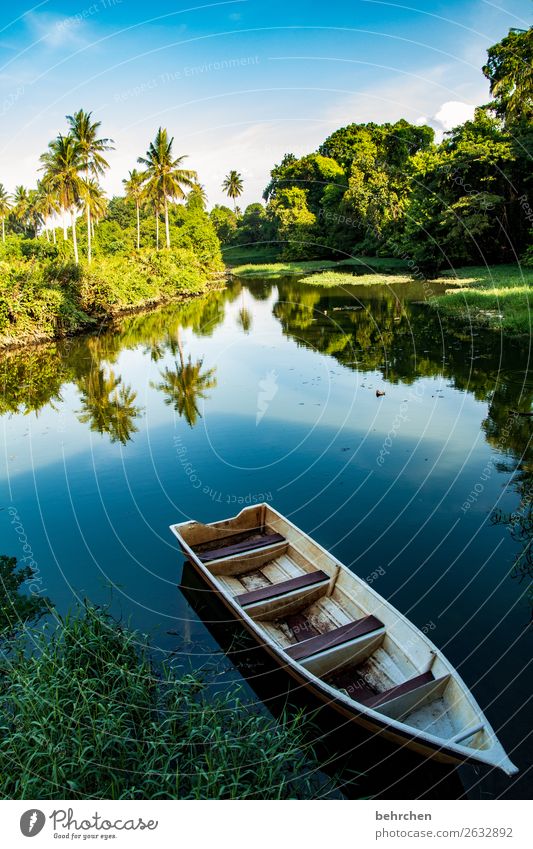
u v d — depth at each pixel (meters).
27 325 21.64
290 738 4.23
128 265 32.22
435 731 4.10
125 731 4.09
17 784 3.73
